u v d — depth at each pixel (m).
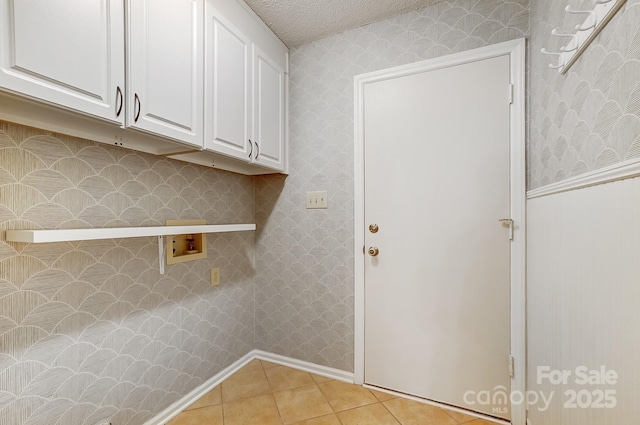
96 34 0.88
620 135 0.66
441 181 1.54
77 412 1.07
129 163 1.25
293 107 1.95
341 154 1.80
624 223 0.63
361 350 1.73
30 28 0.73
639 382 0.57
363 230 1.73
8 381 0.90
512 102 1.39
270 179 2.02
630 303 0.61
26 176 0.93
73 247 1.06
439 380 1.54
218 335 1.76
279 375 1.84
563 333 0.94
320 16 1.65
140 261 1.30
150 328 1.35
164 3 1.08
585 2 0.83
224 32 1.39
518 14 1.39
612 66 0.70
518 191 1.38
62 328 1.03
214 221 1.73
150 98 1.03
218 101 1.35
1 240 0.88
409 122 1.61
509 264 1.40
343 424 1.39
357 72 1.75
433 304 1.56
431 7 1.55
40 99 0.75
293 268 1.95
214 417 1.44
